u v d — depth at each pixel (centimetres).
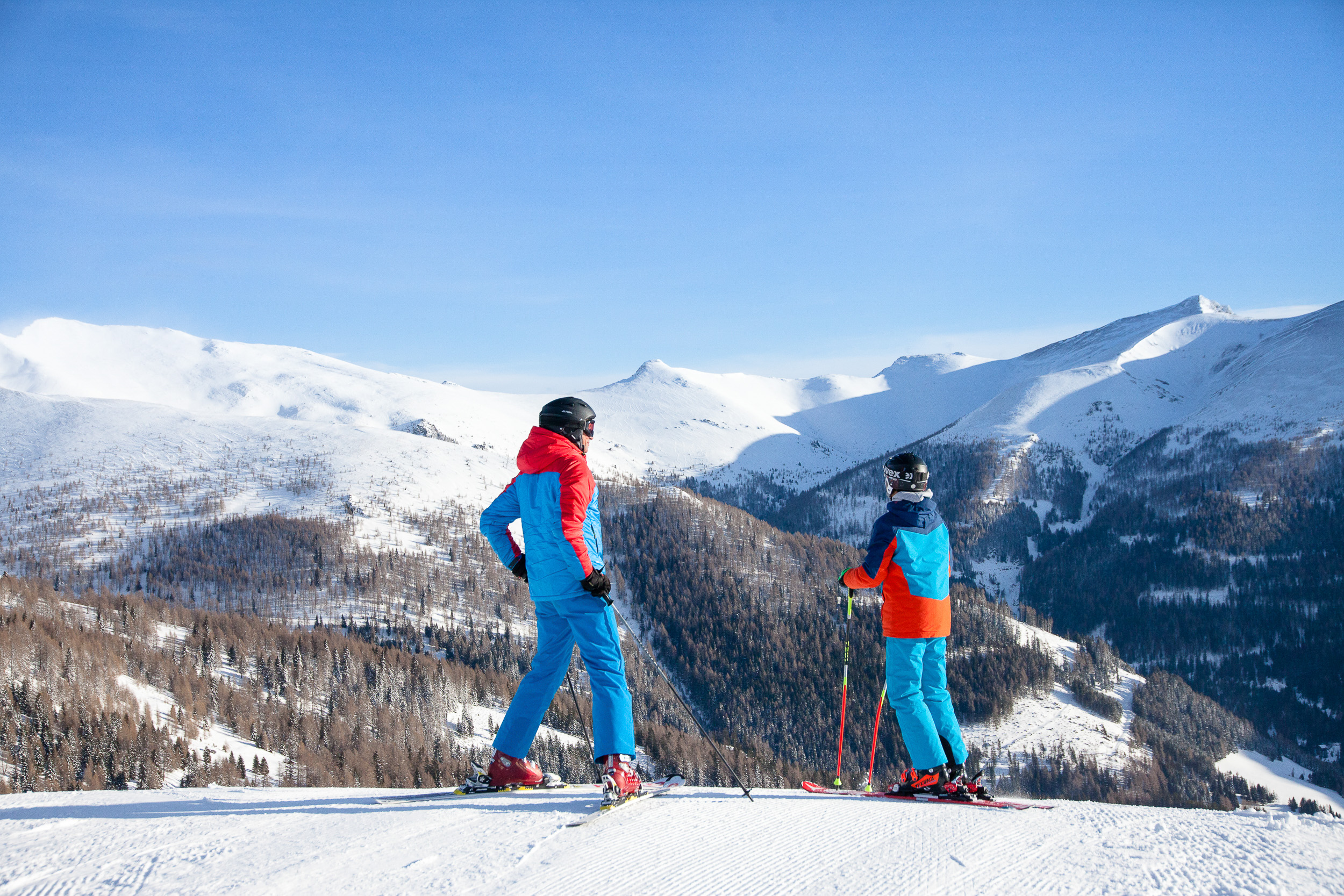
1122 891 251
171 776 6097
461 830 316
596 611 386
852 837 311
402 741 8044
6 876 268
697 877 263
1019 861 281
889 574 442
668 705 6359
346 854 286
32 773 5478
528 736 406
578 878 262
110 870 270
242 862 278
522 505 393
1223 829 323
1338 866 276
